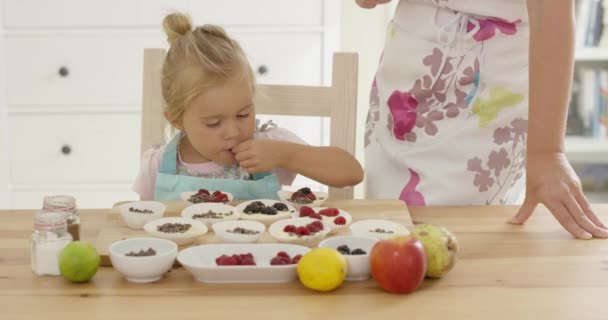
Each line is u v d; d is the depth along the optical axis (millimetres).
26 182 2652
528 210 1273
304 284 992
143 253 1048
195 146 1507
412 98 1532
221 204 1306
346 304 955
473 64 1470
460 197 1495
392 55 1562
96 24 2561
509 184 1533
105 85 2605
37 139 2629
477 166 1492
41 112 2615
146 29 2578
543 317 920
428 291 997
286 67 2613
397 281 968
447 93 1507
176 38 1535
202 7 2564
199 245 1088
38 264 1045
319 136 2656
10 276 1046
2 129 2605
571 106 2980
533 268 1075
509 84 1466
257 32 2584
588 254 1131
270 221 1251
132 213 1216
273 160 1482
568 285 1016
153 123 1623
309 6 2578
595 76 2943
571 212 1211
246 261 1032
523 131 1499
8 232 1235
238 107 1434
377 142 1619
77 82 2600
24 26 2551
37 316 917
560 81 1227
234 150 1485
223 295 980
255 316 917
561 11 1217
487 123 1485
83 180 2666
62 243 1050
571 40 1223
